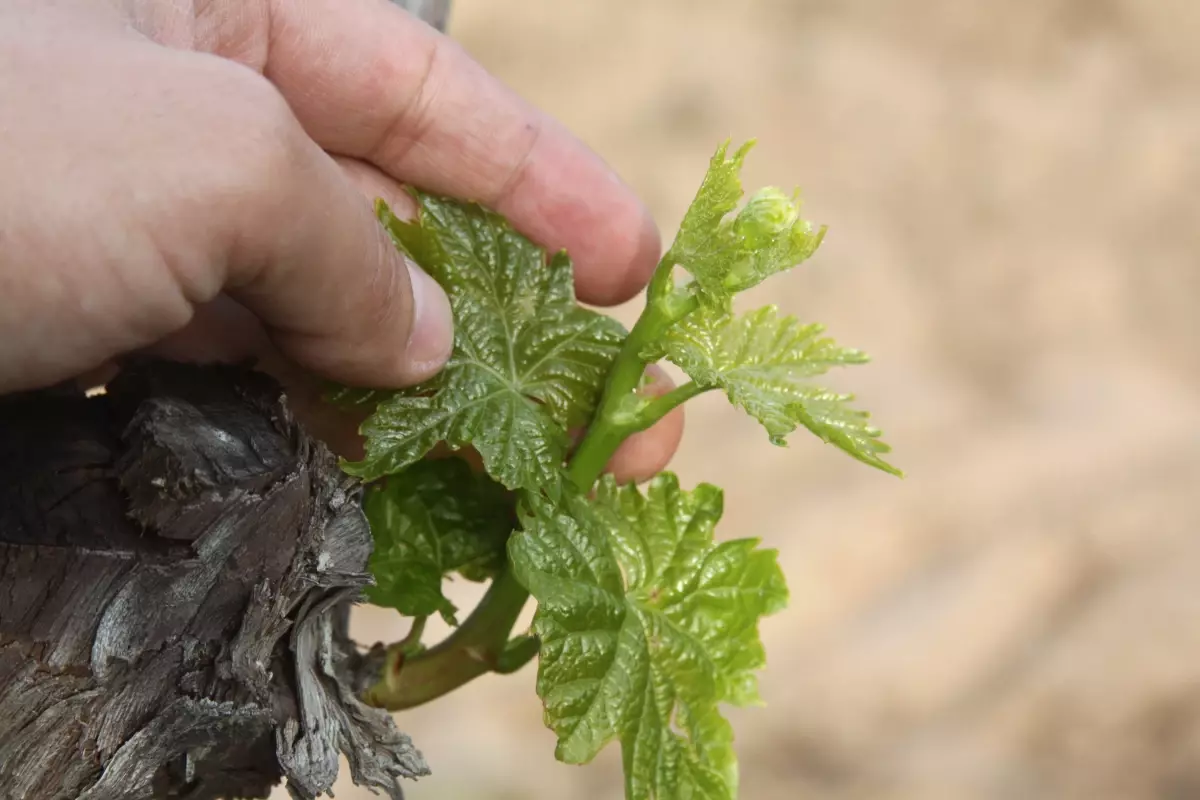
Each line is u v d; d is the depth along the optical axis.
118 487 0.40
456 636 0.44
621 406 0.43
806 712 0.69
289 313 0.42
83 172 0.40
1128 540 0.71
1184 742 0.63
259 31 0.46
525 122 0.47
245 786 0.43
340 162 0.47
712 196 0.42
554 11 0.99
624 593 0.44
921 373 0.85
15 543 0.40
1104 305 0.89
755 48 0.99
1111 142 0.96
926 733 0.66
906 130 0.96
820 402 0.44
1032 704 0.65
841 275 0.89
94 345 0.41
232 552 0.40
